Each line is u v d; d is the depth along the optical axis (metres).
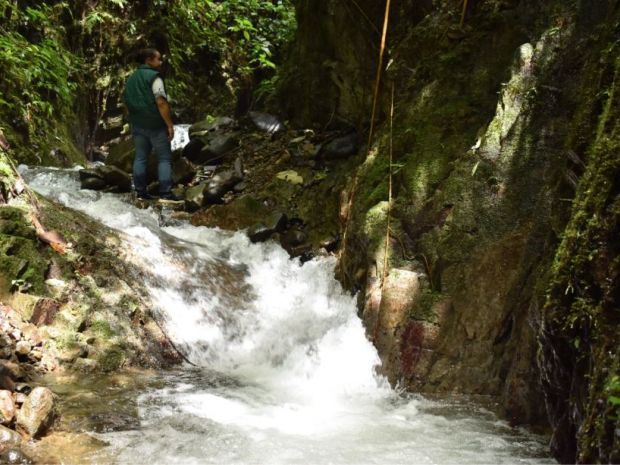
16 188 4.45
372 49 5.83
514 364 3.35
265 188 5.89
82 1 8.95
